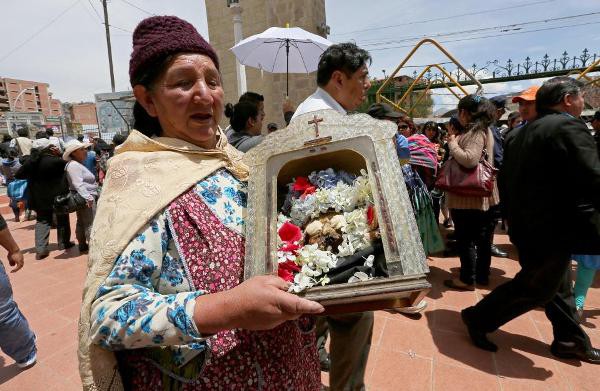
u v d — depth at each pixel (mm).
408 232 879
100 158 8398
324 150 1033
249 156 1049
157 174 864
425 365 2309
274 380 916
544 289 2143
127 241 759
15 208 7812
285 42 4523
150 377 839
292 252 928
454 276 3697
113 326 698
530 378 2178
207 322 673
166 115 915
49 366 2498
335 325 1674
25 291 3789
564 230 2041
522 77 12250
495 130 3705
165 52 834
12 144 9109
